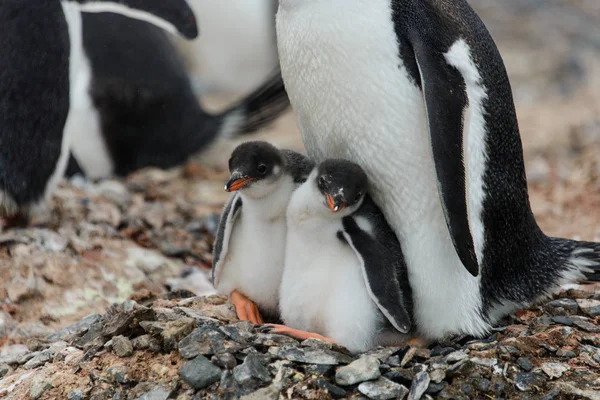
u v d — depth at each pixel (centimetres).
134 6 1467
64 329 1122
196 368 859
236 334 902
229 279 1009
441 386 860
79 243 1372
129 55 1848
